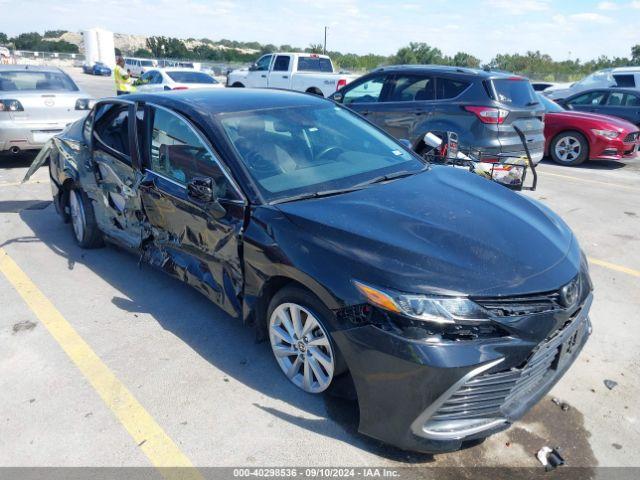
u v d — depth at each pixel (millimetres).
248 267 3234
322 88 15984
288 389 3270
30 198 7246
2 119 8383
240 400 3174
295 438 2881
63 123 8805
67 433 2918
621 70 16484
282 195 3336
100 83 33062
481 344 2494
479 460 2742
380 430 2664
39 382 3344
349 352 2686
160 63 42656
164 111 4070
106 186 4707
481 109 7316
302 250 2918
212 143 3602
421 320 2488
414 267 2643
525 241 2963
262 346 3738
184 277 3930
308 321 2996
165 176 3971
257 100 4199
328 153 3871
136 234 4469
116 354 3637
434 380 2469
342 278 2713
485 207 3330
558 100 14758
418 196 3410
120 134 4582
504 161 6270
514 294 2576
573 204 7461
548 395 3260
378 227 2953
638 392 3305
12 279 4781
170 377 3393
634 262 5371
